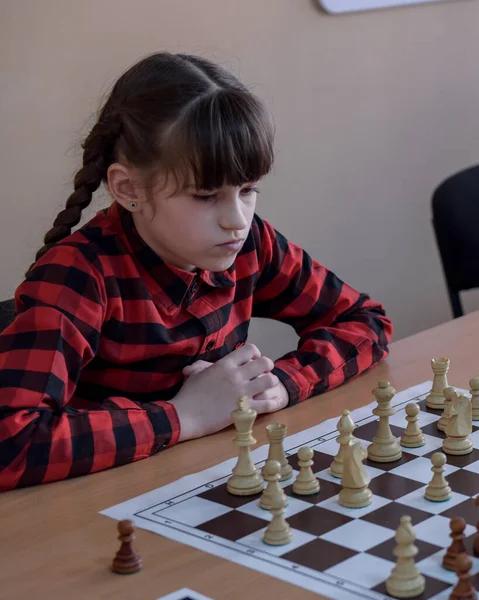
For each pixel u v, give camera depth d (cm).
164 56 124
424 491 98
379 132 264
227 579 81
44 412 109
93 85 212
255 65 234
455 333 158
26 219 209
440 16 270
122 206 124
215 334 136
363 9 250
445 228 207
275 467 95
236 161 112
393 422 120
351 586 79
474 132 286
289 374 130
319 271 153
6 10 198
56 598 80
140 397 132
